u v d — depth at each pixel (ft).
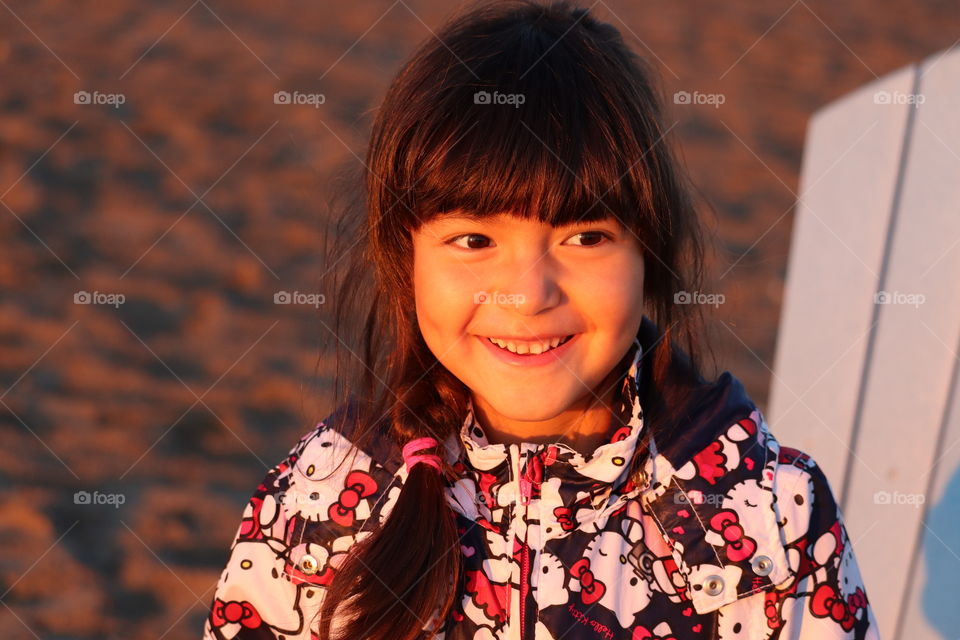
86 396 13.01
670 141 5.18
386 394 4.33
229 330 15.01
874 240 7.27
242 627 4.27
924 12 34.91
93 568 9.80
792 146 23.91
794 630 3.97
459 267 3.84
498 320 3.79
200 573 9.86
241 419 12.73
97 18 28.40
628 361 4.20
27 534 10.22
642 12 32.73
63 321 14.89
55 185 19.43
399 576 3.88
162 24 28.30
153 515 10.68
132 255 17.12
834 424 7.38
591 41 3.97
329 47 27.71
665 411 4.15
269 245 17.84
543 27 3.98
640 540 4.06
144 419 12.58
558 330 3.78
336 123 22.88
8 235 17.39
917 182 6.81
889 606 6.09
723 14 33.27
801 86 27.63
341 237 5.52
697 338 4.61
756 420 4.17
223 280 16.56
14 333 14.44
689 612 3.99
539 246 3.77
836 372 7.53
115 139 21.50
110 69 24.97
